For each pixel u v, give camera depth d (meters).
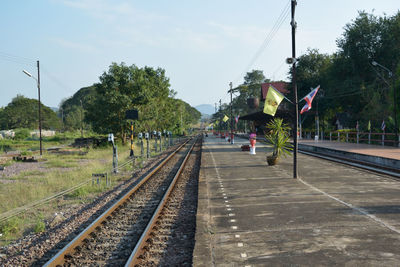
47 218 9.48
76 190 12.91
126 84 41.25
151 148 39.66
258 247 5.69
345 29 48.94
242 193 10.58
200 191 11.20
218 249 5.70
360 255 5.08
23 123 103.38
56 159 27.09
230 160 21.44
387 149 22.75
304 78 53.84
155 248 6.37
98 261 5.85
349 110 51.56
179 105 83.12
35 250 6.62
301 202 8.89
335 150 23.42
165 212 9.05
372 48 46.78
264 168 16.75
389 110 36.28
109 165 21.75
